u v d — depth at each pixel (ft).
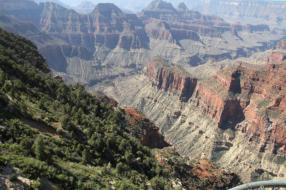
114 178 205.26
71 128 243.40
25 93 280.51
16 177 134.62
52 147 195.72
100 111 360.28
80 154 217.97
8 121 191.31
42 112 255.29
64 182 155.63
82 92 383.04
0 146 159.94
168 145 437.99
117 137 277.85
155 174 261.24
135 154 276.62
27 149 169.78
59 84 371.35
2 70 291.17
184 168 318.65
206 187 301.84
